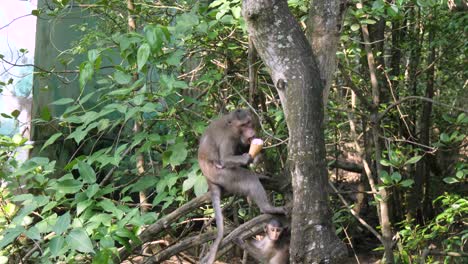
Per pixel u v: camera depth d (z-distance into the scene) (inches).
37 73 294.2
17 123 265.4
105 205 199.0
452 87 372.8
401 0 222.8
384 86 312.3
